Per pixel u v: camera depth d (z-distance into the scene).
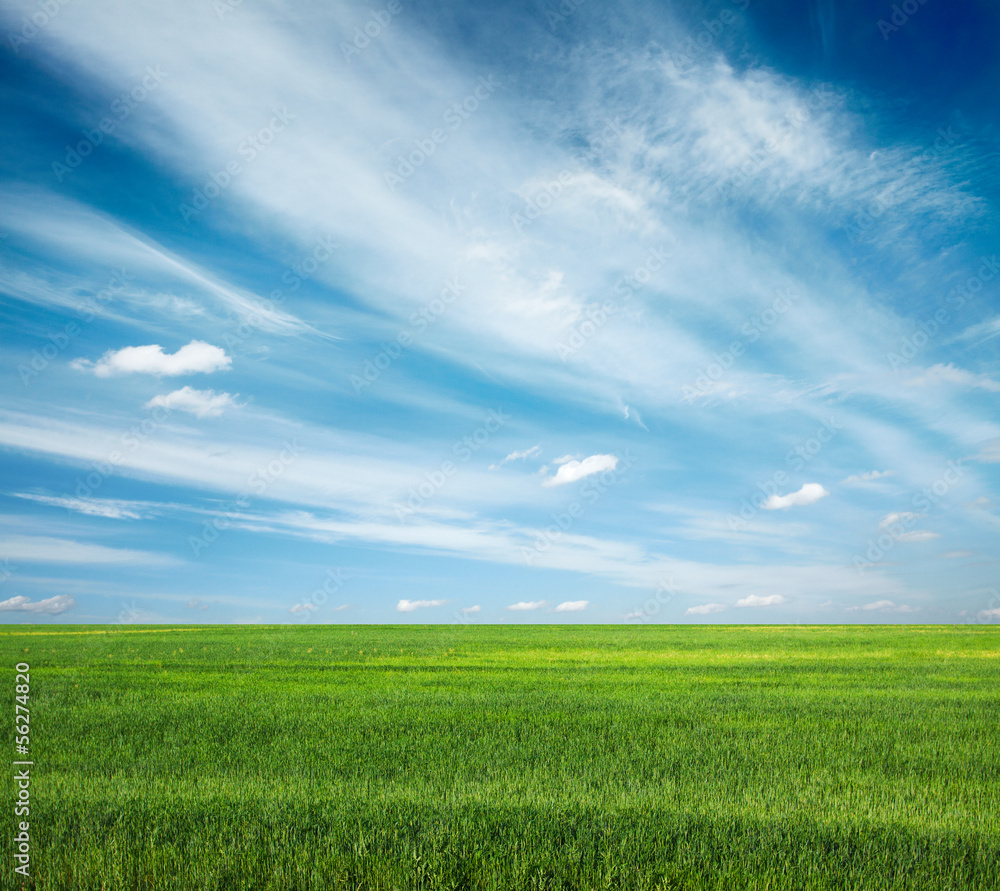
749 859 6.17
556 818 7.03
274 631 54.16
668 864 5.99
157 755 10.39
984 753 10.74
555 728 12.39
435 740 11.33
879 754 10.62
